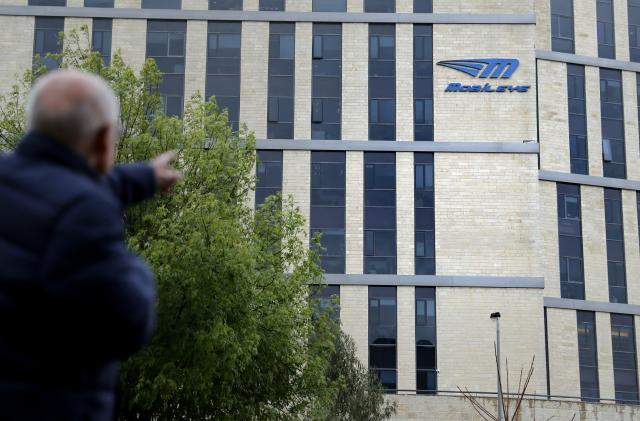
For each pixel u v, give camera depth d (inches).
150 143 1088.8
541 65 2263.8
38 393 110.3
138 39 2026.3
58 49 2010.3
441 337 1894.7
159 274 940.6
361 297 1918.1
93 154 120.2
